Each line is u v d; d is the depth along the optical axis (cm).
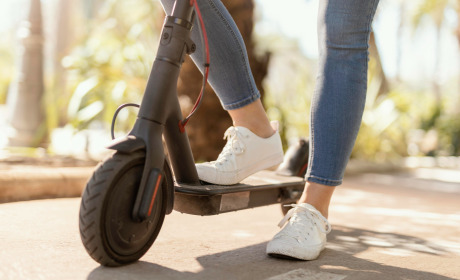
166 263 127
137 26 532
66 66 502
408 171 785
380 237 186
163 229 176
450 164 1150
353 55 140
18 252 129
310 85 641
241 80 147
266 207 250
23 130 436
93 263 121
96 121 491
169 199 125
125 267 119
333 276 123
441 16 1673
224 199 138
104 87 484
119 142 111
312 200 143
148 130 117
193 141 379
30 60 435
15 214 188
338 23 138
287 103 609
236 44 144
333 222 219
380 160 785
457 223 233
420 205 306
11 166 311
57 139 612
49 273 112
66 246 139
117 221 111
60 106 491
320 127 141
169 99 122
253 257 139
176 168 138
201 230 178
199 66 150
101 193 107
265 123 155
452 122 1388
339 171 142
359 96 140
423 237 190
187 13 123
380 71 805
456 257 156
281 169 193
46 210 202
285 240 135
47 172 245
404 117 873
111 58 510
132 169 113
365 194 358
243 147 149
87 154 420
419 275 130
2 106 1661
